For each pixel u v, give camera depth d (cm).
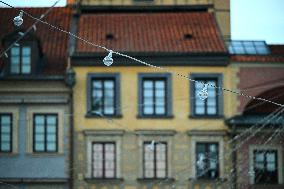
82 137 4375
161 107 4434
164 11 4912
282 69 4466
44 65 4459
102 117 4391
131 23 4716
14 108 4356
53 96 4366
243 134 4378
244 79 4450
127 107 4416
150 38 4566
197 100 4441
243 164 4403
